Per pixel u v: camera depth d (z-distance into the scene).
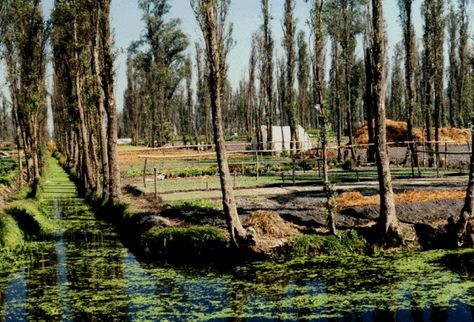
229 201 14.74
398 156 44.22
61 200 31.88
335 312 10.67
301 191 24.27
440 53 35.88
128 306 11.57
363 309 10.79
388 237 15.20
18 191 30.64
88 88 28.75
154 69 67.44
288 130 54.84
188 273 14.06
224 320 10.47
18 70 33.69
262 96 56.03
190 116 73.38
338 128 40.91
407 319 10.19
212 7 14.32
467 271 13.09
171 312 11.05
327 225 16.59
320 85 15.14
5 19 31.92
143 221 18.61
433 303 10.99
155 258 15.91
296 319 10.37
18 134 35.56
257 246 14.69
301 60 62.62
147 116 74.19
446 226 15.65
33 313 11.32
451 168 33.06
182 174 35.59
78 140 39.50
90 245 18.41
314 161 38.03
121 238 19.47
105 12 24.08
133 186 30.09
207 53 14.46
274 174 33.59
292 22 48.44
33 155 34.50
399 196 20.42
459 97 60.09
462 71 59.41
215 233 15.49
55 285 13.52
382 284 12.30
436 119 35.28
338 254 14.84
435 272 13.07
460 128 58.25
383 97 15.06
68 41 33.47
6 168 44.78
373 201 19.64
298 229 16.16
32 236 20.16
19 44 33.34
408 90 34.75
